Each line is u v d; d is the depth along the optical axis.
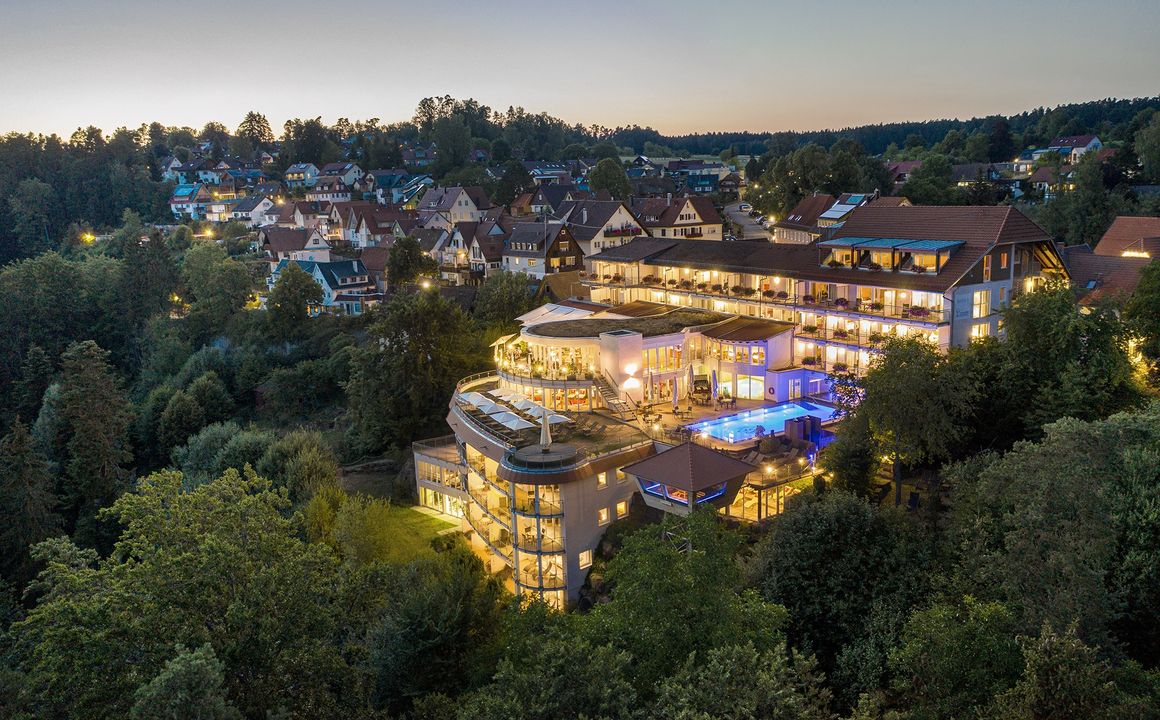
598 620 34.25
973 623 29.23
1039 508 31.12
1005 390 49.19
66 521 85.31
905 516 41.00
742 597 35.75
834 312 66.00
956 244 60.47
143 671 32.75
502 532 57.22
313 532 60.41
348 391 88.56
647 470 50.03
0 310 130.12
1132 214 109.50
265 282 149.12
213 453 85.50
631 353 65.69
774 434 57.75
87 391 86.50
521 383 68.25
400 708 40.41
